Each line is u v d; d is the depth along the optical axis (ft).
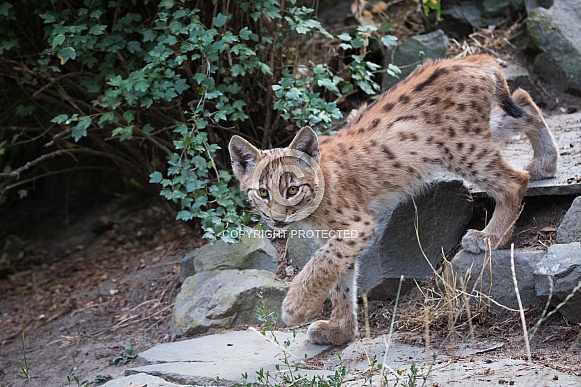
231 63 24.53
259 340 20.35
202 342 20.59
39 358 24.06
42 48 26.81
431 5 30.48
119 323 25.21
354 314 19.86
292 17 25.16
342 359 18.38
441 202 21.59
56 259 33.99
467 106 20.20
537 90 29.40
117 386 17.48
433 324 19.24
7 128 28.60
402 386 14.88
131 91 23.62
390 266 21.27
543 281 18.10
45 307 28.68
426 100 20.42
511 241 20.68
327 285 18.84
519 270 19.15
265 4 23.71
